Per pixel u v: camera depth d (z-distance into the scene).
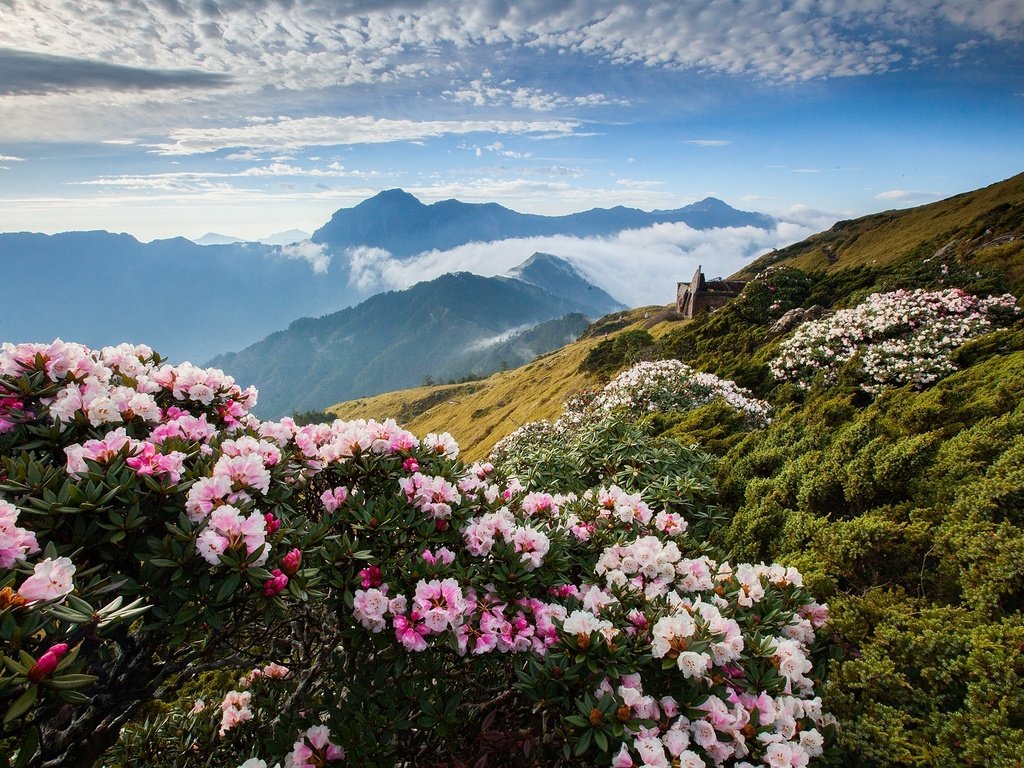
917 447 6.77
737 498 8.83
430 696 4.19
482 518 5.18
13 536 2.95
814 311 33.22
